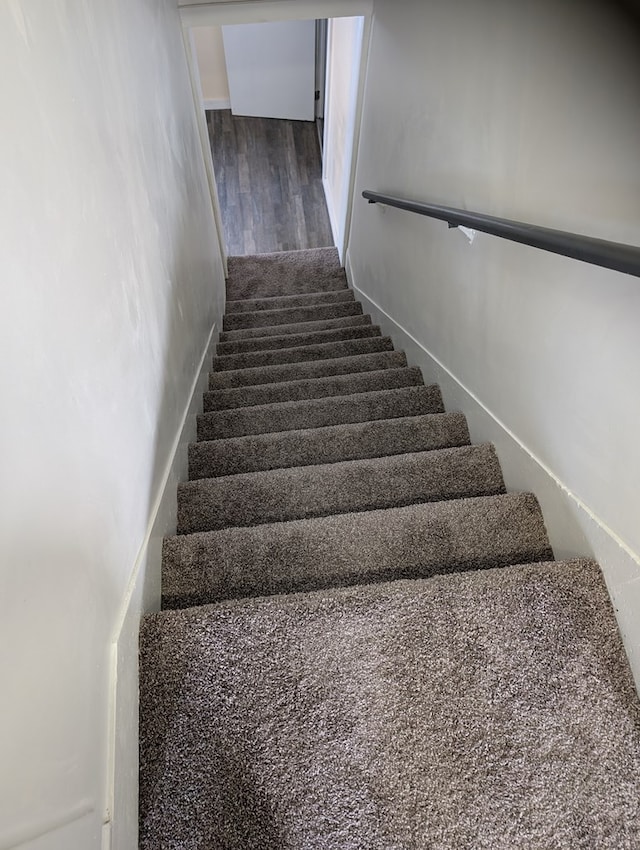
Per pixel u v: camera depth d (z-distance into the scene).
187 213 2.37
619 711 1.01
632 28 0.87
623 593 1.10
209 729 1.00
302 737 0.99
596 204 1.03
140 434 1.32
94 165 1.08
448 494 1.61
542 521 1.40
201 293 2.74
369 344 2.99
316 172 5.42
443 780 0.95
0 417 0.64
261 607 1.12
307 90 5.52
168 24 2.25
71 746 0.77
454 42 1.69
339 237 4.60
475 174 1.62
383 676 1.05
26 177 0.76
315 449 1.88
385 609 1.12
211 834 0.92
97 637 0.93
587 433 1.18
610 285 1.04
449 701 1.03
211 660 1.07
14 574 0.66
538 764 0.96
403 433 1.92
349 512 1.58
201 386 2.45
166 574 1.33
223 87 5.74
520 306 1.44
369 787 0.95
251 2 2.59
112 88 1.26
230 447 1.89
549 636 1.10
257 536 1.37
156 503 1.41
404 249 2.60
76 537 0.87
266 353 2.99
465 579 1.17
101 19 1.22
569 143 1.10
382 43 2.62
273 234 5.01
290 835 0.91
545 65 1.15
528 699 1.03
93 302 1.03
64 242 0.89
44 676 0.72
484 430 1.77
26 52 0.80
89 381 0.98
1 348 0.66
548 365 1.32
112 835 0.84
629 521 1.09
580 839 0.90
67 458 0.85
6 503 0.64
